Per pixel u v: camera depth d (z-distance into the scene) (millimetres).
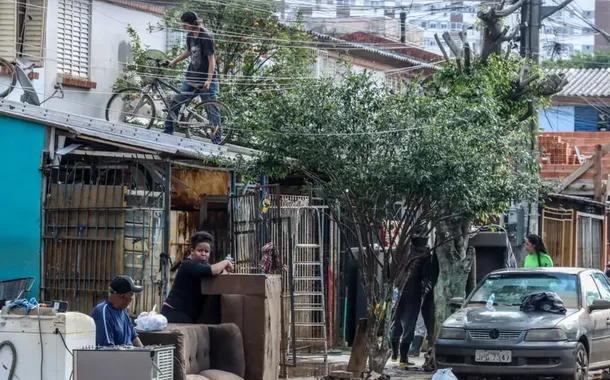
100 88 22047
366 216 13609
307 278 16156
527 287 14203
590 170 24719
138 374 8031
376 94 13672
